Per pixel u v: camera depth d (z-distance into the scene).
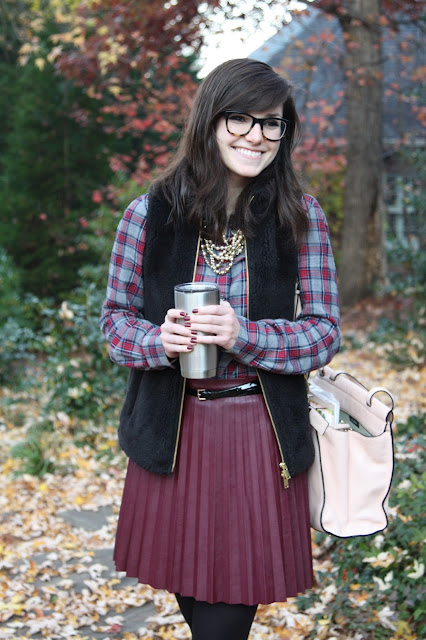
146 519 1.86
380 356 7.65
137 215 1.88
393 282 8.64
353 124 11.03
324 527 1.83
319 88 12.62
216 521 1.79
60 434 5.23
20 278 9.04
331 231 13.25
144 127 9.95
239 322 1.73
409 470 3.15
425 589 2.49
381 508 1.83
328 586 2.89
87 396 5.34
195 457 1.80
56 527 3.92
